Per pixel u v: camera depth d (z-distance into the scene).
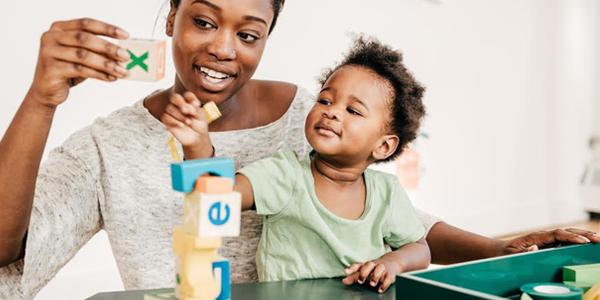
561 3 3.31
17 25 1.63
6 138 0.65
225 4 0.79
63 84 0.62
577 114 3.47
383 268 0.73
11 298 0.73
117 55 0.61
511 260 0.66
